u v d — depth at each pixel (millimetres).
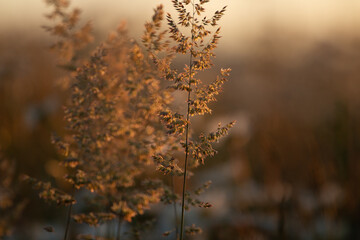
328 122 4320
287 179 3686
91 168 1510
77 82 1461
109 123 1479
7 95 4676
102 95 1457
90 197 1675
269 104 4902
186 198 1518
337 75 4594
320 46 4934
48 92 4637
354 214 3412
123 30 1490
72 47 1442
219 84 1315
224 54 5953
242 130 4469
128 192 1602
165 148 1550
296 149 3980
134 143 1462
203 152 1312
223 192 3820
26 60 4734
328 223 3168
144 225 1709
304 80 4793
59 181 3201
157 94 1470
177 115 1306
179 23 1278
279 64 5145
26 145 3963
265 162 3797
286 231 3221
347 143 3902
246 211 3387
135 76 1421
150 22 1345
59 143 1510
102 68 1448
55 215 3279
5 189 2045
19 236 2859
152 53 1342
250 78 5230
